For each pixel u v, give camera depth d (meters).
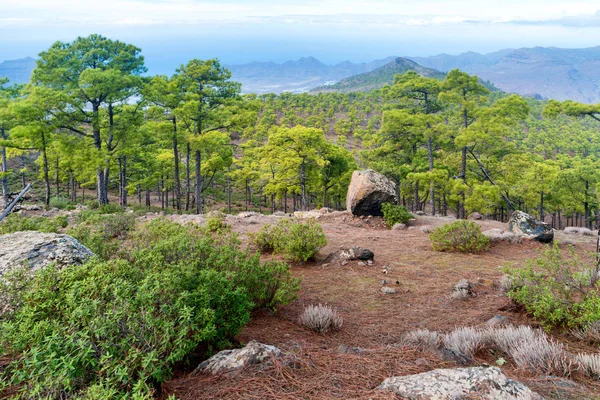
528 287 5.82
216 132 27.05
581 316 4.86
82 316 3.00
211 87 29.84
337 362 3.64
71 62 24.73
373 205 16.31
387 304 6.66
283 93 162.00
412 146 33.91
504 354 4.25
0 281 4.23
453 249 10.84
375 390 2.98
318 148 32.91
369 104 148.50
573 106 22.47
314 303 6.72
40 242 5.89
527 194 41.62
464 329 4.68
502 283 7.24
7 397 2.78
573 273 5.94
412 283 7.88
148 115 27.94
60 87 24.41
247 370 3.29
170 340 3.30
